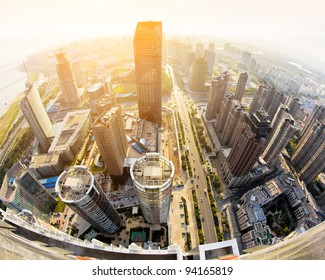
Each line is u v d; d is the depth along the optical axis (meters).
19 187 164.88
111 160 195.12
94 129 166.88
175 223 194.25
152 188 115.50
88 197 120.25
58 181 124.38
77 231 189.25
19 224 91.81
